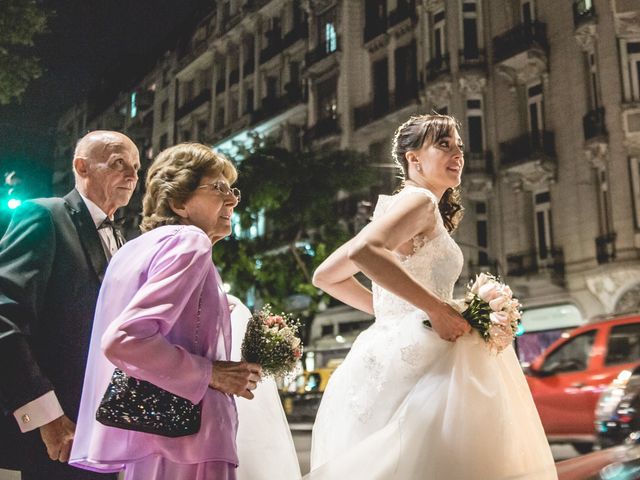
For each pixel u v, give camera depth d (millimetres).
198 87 45844
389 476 2021
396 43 29953
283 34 37469
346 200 29312
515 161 24891
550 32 24938
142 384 1858
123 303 1970
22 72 15797
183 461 1863
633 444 2266
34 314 2441
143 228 2215
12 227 2580
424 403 2080
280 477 2949
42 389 2334
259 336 2180
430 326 2189
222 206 2303
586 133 23359
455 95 26719
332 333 30844
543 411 8492
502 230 25516
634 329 8172
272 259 25734
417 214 2227
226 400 1995
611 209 22484
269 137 27531
